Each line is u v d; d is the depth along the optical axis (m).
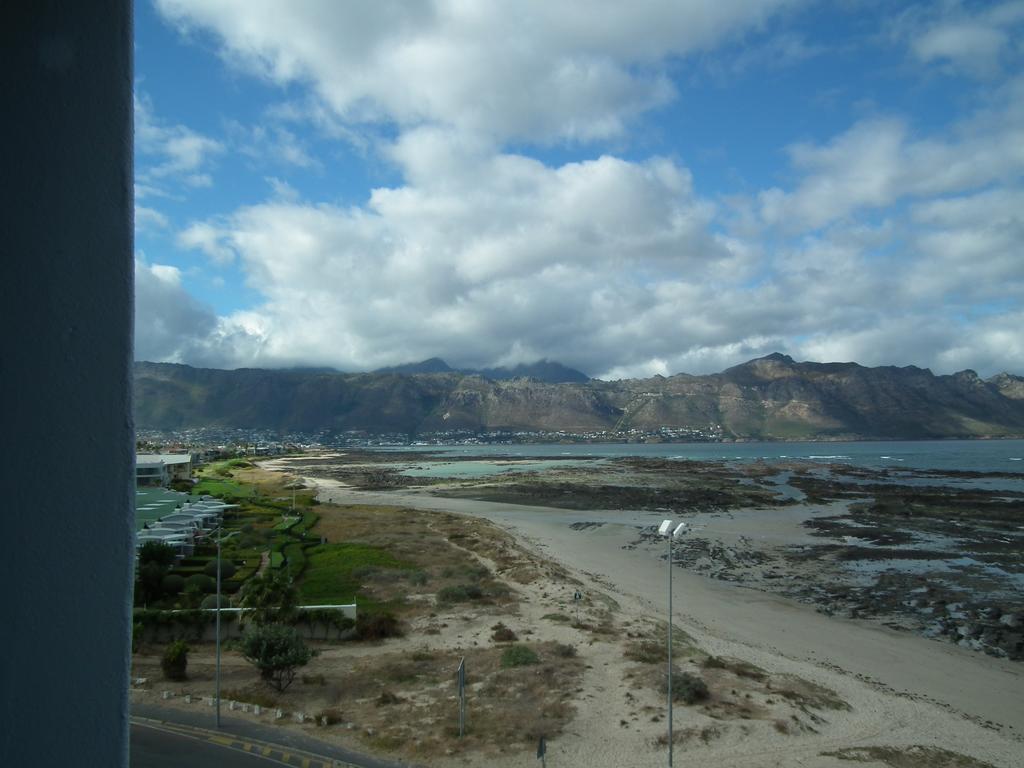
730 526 74.75
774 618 41.00
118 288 2.36
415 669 29.66
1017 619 40.38
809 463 171.50
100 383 2.30
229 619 33.66
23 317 2.16
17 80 2.19
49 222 2.23
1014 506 87.12
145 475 97.75
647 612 40.97
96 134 2.34
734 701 26.30
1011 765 23.20
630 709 25.30
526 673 28.70
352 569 50.03
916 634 38.22
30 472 2.15
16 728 2.10
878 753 23.03
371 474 161.38
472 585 44.56
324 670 29.48
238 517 75.75
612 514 86.00
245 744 21.45
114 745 2.26
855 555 59.03
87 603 2.23
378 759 21.16
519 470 164.50
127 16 2.41
